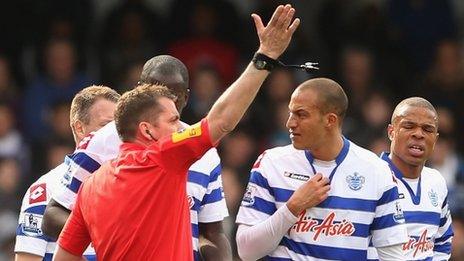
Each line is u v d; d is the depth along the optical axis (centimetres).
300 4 4303
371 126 3809
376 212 2155
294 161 2173
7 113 3819
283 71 3975
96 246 1903
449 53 4272
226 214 2206
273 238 2116
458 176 3816
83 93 2178
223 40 4156
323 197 2109
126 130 1917
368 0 4459
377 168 2158
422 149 2277
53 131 3812
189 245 1902
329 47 4266
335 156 2156
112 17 4103
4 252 3462
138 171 1878
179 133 1864
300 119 2128
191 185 2144
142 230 1869
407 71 4266
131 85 3847
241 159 3709
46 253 2184
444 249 2391
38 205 2178
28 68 4044
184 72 2103
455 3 4634
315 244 2134
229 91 1856
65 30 4062
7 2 4109
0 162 3650
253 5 4409
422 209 2316
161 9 4428
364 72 4103
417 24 4394
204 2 4159
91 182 1930
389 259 2164
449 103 4159
